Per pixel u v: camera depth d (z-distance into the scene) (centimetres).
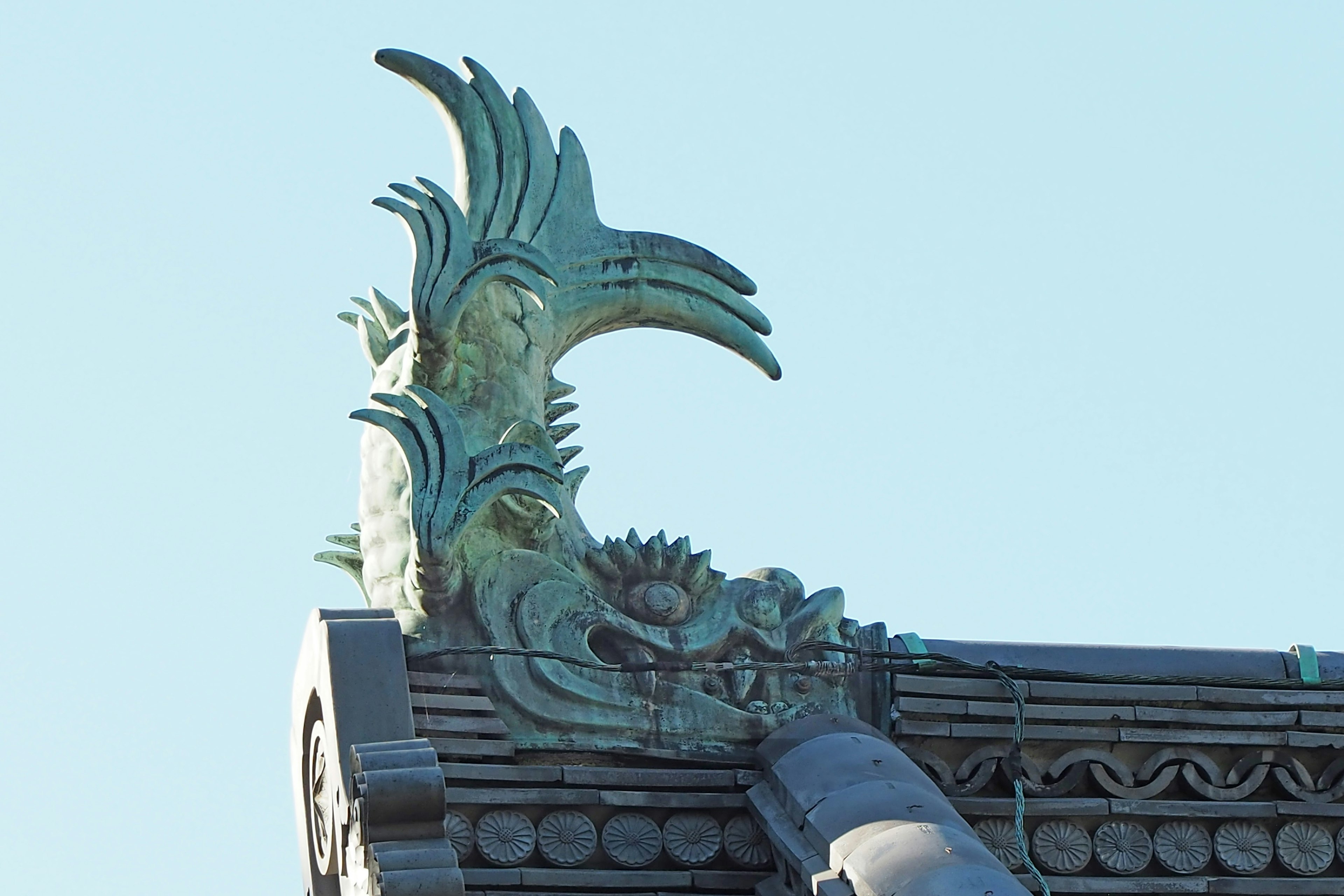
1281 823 4028
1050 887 3925
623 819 3778
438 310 3941
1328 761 4091
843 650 3956
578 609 3903
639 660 3878
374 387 4103
